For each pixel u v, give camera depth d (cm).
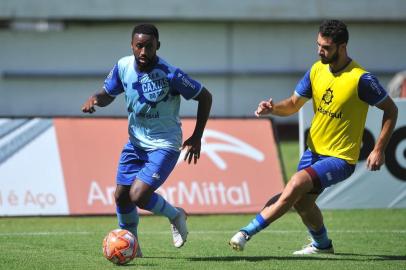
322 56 2378
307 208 2545
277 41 8881
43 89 8575
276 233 3350
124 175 2445
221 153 4097
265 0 8675
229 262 2412
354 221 3781
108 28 8606
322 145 2452
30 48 8519
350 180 4138
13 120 3909
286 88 8944
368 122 4106
